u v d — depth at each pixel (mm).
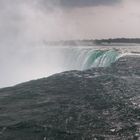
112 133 32312
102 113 38250
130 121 35344
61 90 50500
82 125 34781
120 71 61312
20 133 33594
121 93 46312
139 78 55188
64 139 31688
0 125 36062
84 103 42656
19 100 46594
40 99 46219
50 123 35875
